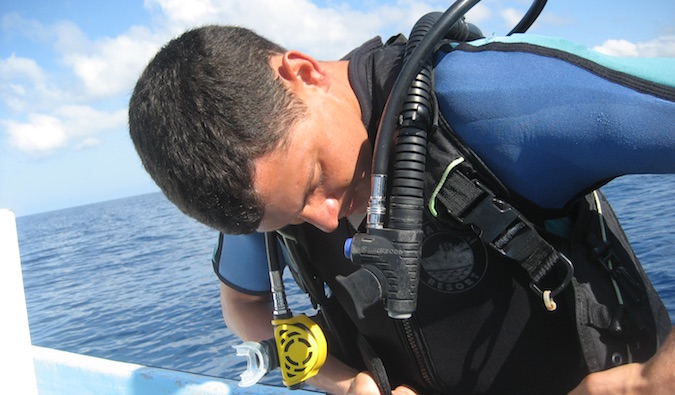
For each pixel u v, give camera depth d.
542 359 1.17
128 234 21.38
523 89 0.97
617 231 1.22
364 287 1.03
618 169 0.95
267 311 1.60
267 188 1.01
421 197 1.03
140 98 1.04
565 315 1.15
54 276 13.06
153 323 6.51
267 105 0.99
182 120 0.97
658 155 0.89
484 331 1.17
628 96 0.89
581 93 0.92
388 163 1.09
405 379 1.32
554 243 1.10
